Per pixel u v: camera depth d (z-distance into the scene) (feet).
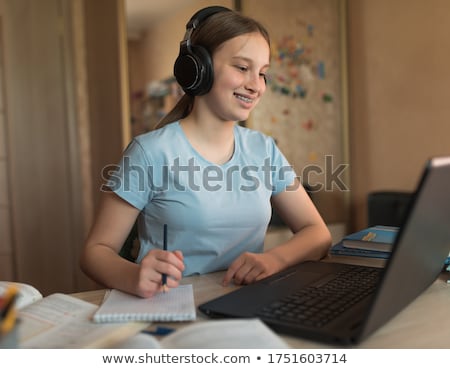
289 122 10.36
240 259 3.29
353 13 10.97
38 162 9.50
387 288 2.01
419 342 2.19
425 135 9.83
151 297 2.74
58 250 9.70
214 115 3.77
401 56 10.12
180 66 3.63
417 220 1.96
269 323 2.27
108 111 9.70
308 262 3.51
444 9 9.33
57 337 2.20
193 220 3.69
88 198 10.25
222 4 9.41
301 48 10.46
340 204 11.07
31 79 9.41
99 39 9.75
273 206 4.48
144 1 9.42
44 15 9.52
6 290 2.80
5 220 9.29
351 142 11.23
